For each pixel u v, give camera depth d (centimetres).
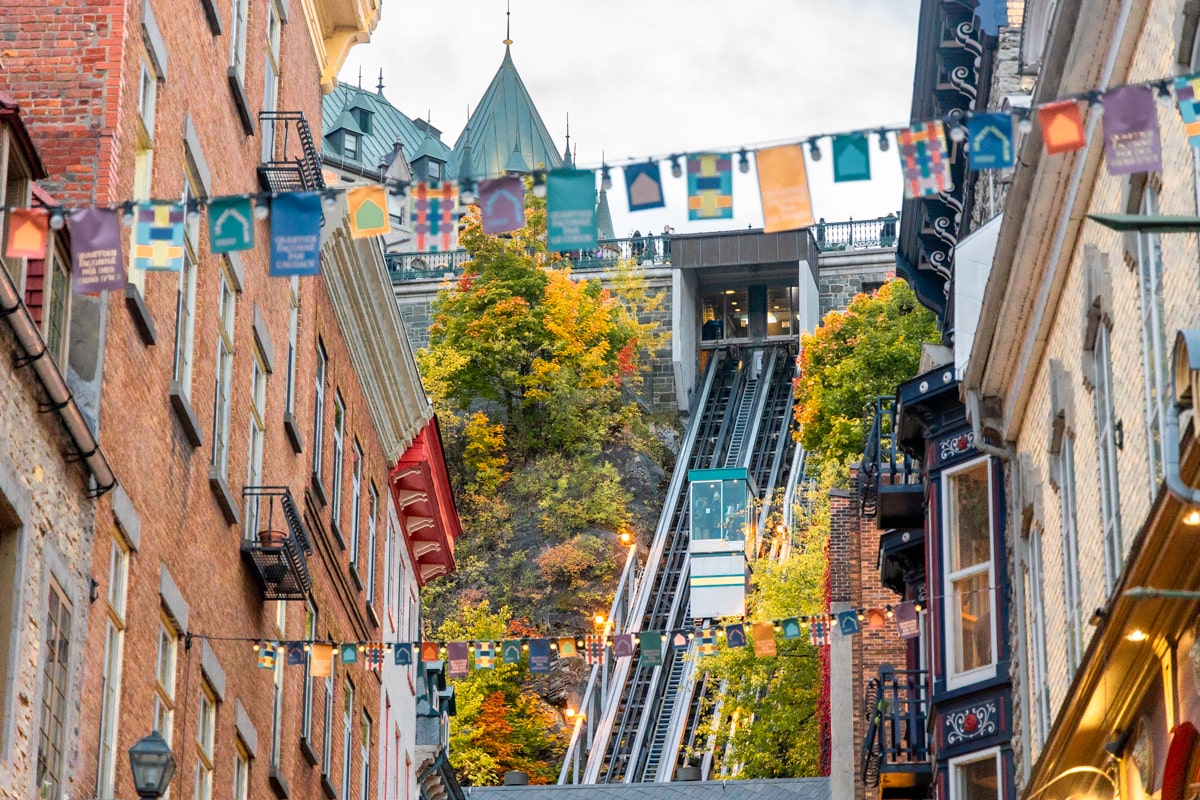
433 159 19975
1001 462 3947
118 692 2825
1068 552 3328
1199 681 2375
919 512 4634
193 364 3284
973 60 5397
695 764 10394
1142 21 2673
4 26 2823
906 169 1852
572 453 14388
